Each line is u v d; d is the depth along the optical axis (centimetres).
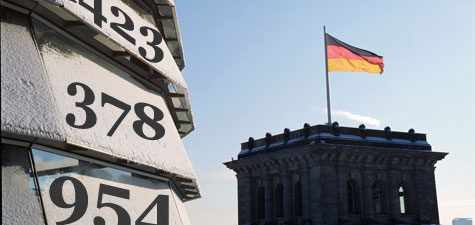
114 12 746
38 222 497
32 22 590
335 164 5241
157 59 798
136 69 784
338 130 5416
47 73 561
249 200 5903
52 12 615
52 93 545
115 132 632
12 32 550
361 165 5397
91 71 658
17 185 499
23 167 514
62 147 577
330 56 5059
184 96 966
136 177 695
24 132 485
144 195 693
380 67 4953
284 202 5484
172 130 788
